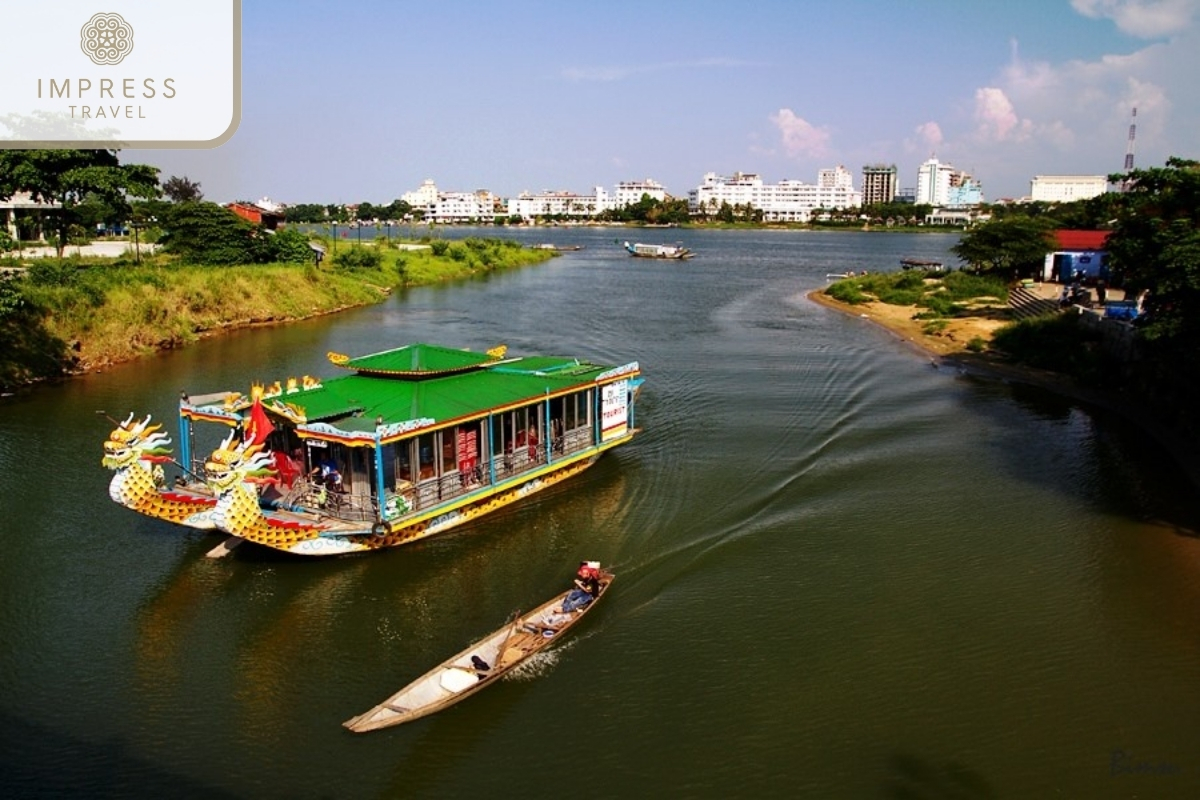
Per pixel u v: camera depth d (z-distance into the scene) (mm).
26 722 18062
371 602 22781
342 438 23938
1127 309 49438
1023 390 45062
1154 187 35219
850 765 16906
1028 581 23984
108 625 21781
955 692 19125
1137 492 30406
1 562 24844
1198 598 23062
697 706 18594
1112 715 18391
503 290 92875
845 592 23359
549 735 17688
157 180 68188
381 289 87938
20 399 41844
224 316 62875
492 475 27562
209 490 25500
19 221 78562
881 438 36219
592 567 22797
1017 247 79688
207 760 16938
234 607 22578
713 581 23953
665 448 34719
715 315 72188
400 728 17641
